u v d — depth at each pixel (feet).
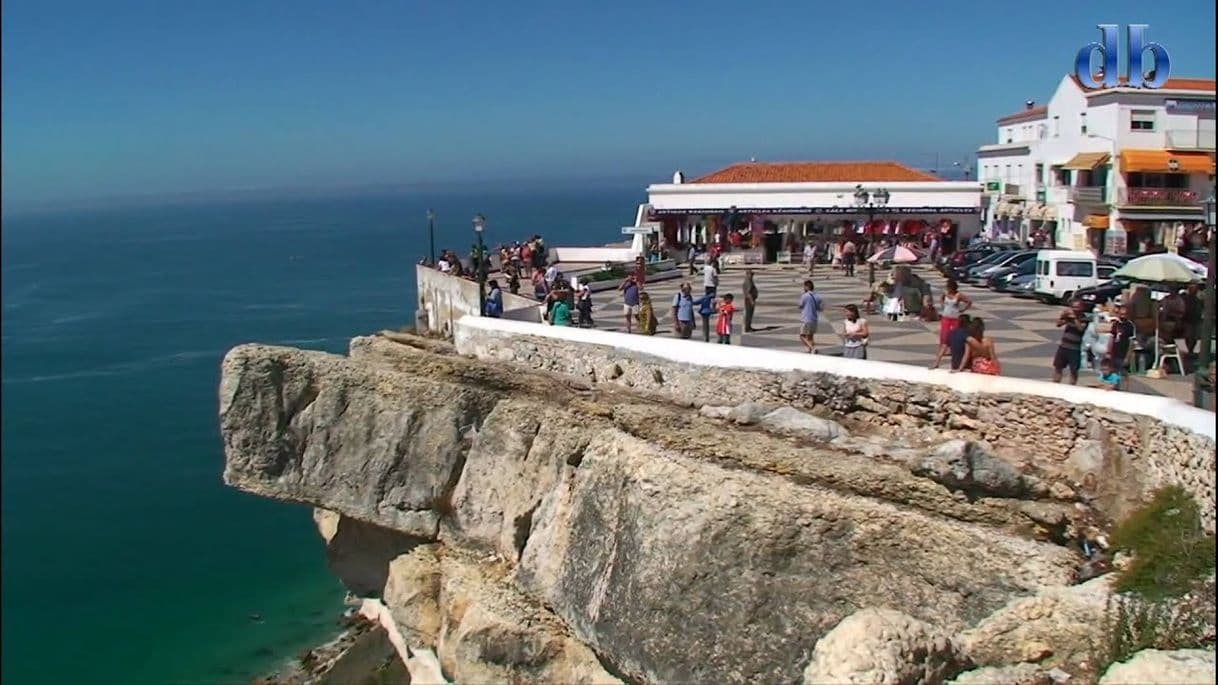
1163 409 43.78
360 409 70.64
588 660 56.03
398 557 70.38
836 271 131.23
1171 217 159.53
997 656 38.50
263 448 71.77
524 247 141.08
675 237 153.07
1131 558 42.04
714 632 48.42
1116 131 162.30
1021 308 96.48
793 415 54.70
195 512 116.06
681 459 53.01
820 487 49.57
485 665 59.11
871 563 46.78
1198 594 37.24
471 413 67.92
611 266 131.64
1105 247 164.55
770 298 105.81
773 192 151.84
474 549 66.59
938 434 51.93
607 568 54.03
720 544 49.24
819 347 76.38
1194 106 162.40
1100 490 46.24
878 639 34.68
